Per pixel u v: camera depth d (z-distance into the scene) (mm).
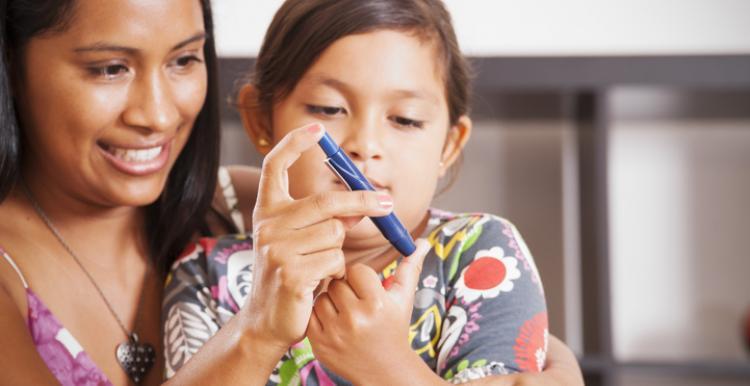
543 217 2812
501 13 2705
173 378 971
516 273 1166
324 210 920
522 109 2635
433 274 1180
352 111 1145
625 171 2820
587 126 2562
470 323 1129
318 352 965
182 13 1102
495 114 2693
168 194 1267
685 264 2803
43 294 1174
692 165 2803
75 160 1116
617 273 2820
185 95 1134
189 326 1193
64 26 1063
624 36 2688
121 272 1243
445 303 1168
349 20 1148
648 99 2518
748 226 2785
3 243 1167
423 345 1154
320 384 1146
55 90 1091
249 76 1419
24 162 1188
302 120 1168
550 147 2814
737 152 2795
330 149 950
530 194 2814
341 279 969
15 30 1097
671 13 2680
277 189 937
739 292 2789
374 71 1133
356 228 1160
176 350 1183
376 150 1127
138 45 1074
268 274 919
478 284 1154
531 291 1157
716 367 2482
